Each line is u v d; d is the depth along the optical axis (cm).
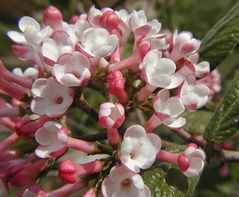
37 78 15
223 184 28
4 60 32
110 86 15
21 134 15
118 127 14
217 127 17
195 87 15
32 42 15
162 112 14
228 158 18
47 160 15
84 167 14
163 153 15
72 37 15
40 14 33
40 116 14
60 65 14
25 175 15
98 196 14
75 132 27
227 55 18
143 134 14
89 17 16
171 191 15
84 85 14
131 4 31
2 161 16
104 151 15
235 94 17
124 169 14
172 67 15
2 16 34
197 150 14
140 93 15
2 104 17
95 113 15
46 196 15
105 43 15
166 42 16
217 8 32
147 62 15
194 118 20
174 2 32
